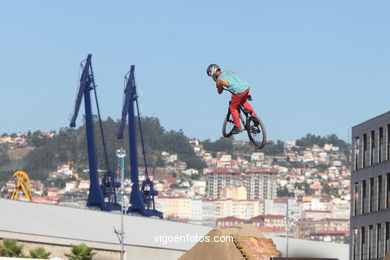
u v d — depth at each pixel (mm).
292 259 64438
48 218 149250
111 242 147000
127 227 162250
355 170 109125
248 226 76750
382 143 102688
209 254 71312
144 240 156125
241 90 28125
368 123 106562
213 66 28812
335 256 169250
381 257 100375
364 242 105438
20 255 120812
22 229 134500
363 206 106562
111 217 166875
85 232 147875
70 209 161750
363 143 107750
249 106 28219
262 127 27750
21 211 147750
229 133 28594
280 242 170125
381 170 102188
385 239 100000
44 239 135125
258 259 70000
